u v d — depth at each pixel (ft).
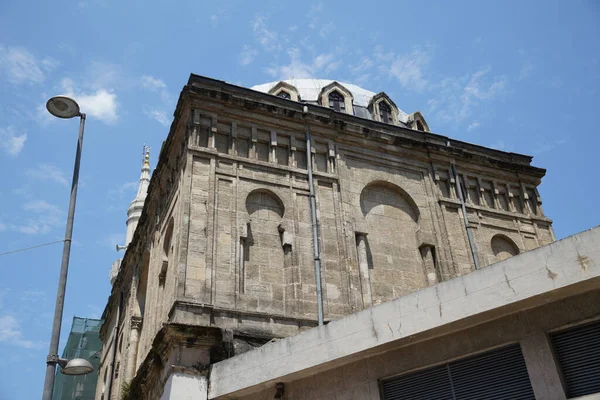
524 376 48.49
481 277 50.93
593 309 46.88
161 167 100.53
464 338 52.16
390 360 55.06
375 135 98.73
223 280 76.43
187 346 68.08
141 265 115.03
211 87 89.86
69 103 61.98
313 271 82.07
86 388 171.42
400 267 90.38
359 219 90.84
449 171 103.71
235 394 62.18
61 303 54.54
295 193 87.66
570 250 47.44
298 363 57.98
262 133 91.35
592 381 45.57
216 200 81.97
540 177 112.16
